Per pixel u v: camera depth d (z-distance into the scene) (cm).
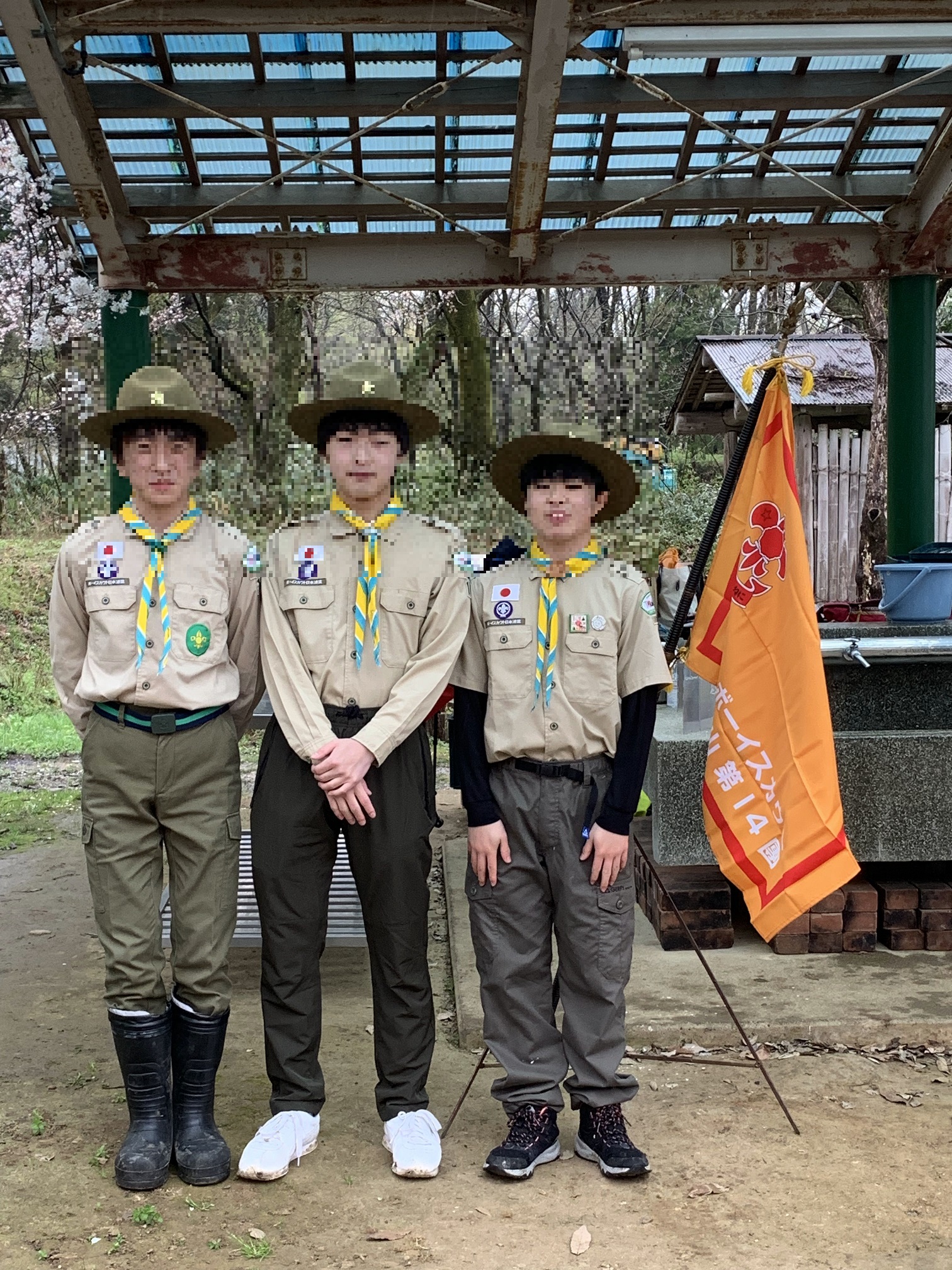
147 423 258
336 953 426
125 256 498
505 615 266
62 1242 235
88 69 442
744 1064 309
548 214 529
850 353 960
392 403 261
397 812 260
